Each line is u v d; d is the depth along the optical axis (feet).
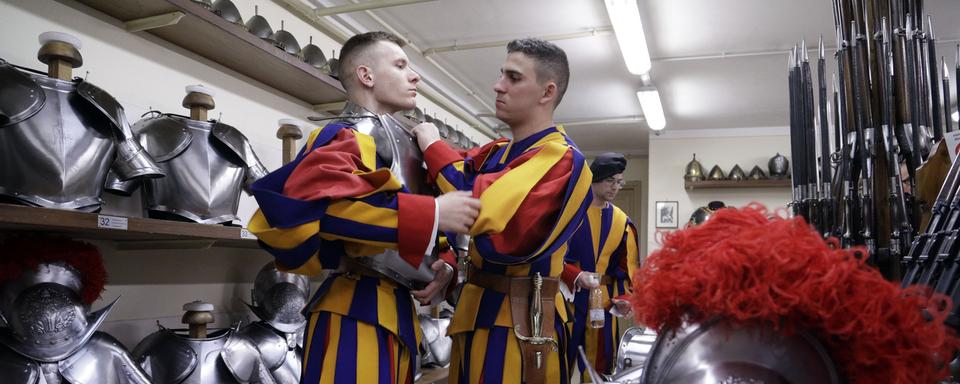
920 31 3.49
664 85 19.66
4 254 5.59
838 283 1.63
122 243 8.16
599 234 9.70
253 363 7.62
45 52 5.79
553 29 15.51
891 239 3.27
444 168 4.98
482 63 18.08
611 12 12.92
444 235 5.30
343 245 4.55
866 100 3.48
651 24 14.97
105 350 6.01
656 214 25.18
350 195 4.07
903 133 3.40
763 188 24.34
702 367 1.75
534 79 5.30
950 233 2.48
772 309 1.64
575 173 4.81
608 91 20.39
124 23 8.37
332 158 4.22
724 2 13.76
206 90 7.63
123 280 8.21
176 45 9.20
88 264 6.24
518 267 5.07
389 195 4.28
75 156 5.60
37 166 5.37
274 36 9.78
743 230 1.82
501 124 24.09
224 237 7.12
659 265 1.93
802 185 3.93
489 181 4.70
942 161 3.13
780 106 21.62
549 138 5.25
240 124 10.36
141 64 8.61
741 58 16.98
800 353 1.72
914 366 1.68
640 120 23.70
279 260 4.20
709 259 1.76
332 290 4.63
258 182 4.26
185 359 7.04
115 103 5.99
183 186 6.98
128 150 6.02
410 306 4.89
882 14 3.51
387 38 5.31
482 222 4.40
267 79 10.70
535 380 4.91
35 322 5.50
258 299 8.73
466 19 15.02
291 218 3.98
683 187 25.11
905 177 3.50
